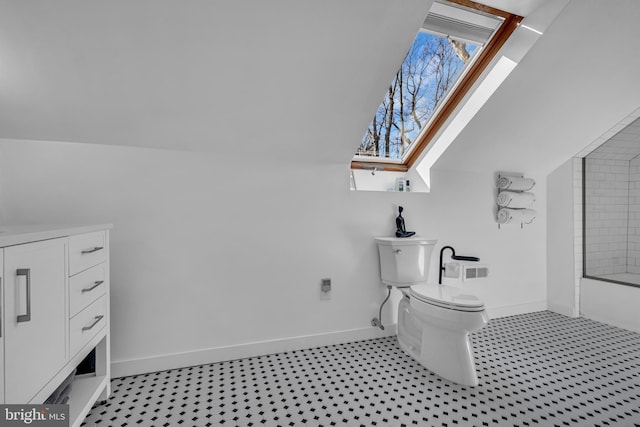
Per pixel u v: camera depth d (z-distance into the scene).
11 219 1.65
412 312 2.10
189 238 1.93
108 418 1.40
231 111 1.74
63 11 1.21
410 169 2.78
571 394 1.60
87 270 1.29
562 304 2.91
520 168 2.85
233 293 2.02
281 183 2.12
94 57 1.38
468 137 2.37
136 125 1.72
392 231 2.43
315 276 2.21
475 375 1.70
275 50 1.48
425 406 1.50
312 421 1.39
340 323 2.28
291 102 1.75
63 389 1.22
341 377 1.78
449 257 2.64
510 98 2.10
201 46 1.41
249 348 2.04
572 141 2.62
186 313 1.92
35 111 1.54
